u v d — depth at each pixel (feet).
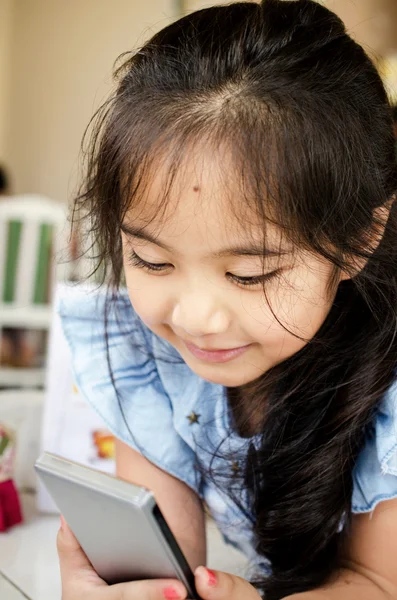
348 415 2.04
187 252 1.59
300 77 1.67
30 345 7.06
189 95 1.65
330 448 2.06
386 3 4.37
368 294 1.95
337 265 1.70
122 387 2.41
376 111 1.83
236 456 2.26
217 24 1.80
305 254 1.63
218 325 1.64
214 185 1.53
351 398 2.04
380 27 4.36
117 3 8.46
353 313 2.08
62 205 8.20
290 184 1.56
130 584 1.67
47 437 2.92
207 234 1.55
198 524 2.44
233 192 1.53
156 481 2.39
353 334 2.10
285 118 1.58
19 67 10.59
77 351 2.51
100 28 8.80
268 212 1.55
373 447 2.09
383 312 1.99
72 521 1.71
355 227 1.72
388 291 1.95
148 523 1.46
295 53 1.72
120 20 8.41
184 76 1.70
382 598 2.02
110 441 2.92
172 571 1.59
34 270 6.85
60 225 6.79
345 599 1.95
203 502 2.48
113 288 2.27
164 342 2.40
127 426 2.36
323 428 2.11
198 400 2.35
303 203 1.58
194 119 1.59
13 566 2.40
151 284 1.73
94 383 2.44
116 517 1.52
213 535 2.88
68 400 2.93
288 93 1.62
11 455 2.74
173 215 1.56
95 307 2.49
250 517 2.32
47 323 6.95
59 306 2.55
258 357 1.80
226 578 1.64
